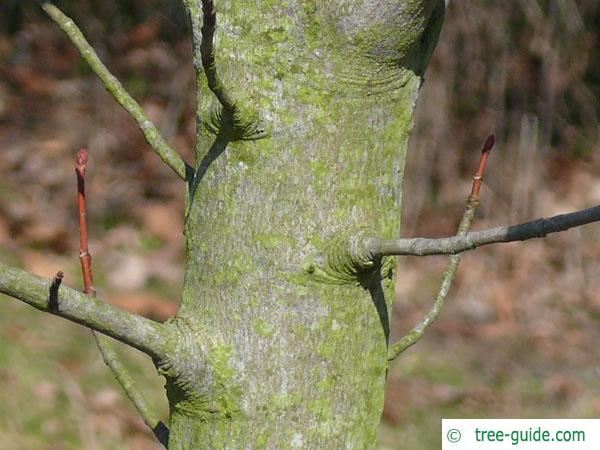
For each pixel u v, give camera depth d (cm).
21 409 617
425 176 966
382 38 186
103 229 864
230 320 188
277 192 187
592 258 934
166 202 922
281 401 187
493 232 166
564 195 990
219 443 188
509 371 757
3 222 827
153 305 753
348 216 189
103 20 1090
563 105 1027
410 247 177
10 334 677
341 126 188
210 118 191
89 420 621
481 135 989
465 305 852
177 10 1100
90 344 692
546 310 862
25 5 1096
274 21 187
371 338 193
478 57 981
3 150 937
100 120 995
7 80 1033
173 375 185
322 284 187
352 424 191
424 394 705
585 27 1033
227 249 189
